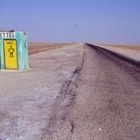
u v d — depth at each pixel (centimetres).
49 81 1650
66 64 2916
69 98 1156
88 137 698
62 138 690
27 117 874
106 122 830
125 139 688
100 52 5728
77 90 1343
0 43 2341
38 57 4138
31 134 719
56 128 770
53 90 1339
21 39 2300
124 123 821
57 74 2019
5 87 1422
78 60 3519
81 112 939
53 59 3706
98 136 707
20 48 2309
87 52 5744
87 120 848
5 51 2345
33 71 2236
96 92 1295
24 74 2020
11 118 863
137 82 1620
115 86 1472
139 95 1238
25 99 1130
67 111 949
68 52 5800
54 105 1032
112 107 1014
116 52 5894
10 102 1076
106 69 2361
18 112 932
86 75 1944
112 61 3288
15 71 2233
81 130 754
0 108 983
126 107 1017
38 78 1788
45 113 921
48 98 1153
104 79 1736
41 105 1030
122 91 1328
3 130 751
